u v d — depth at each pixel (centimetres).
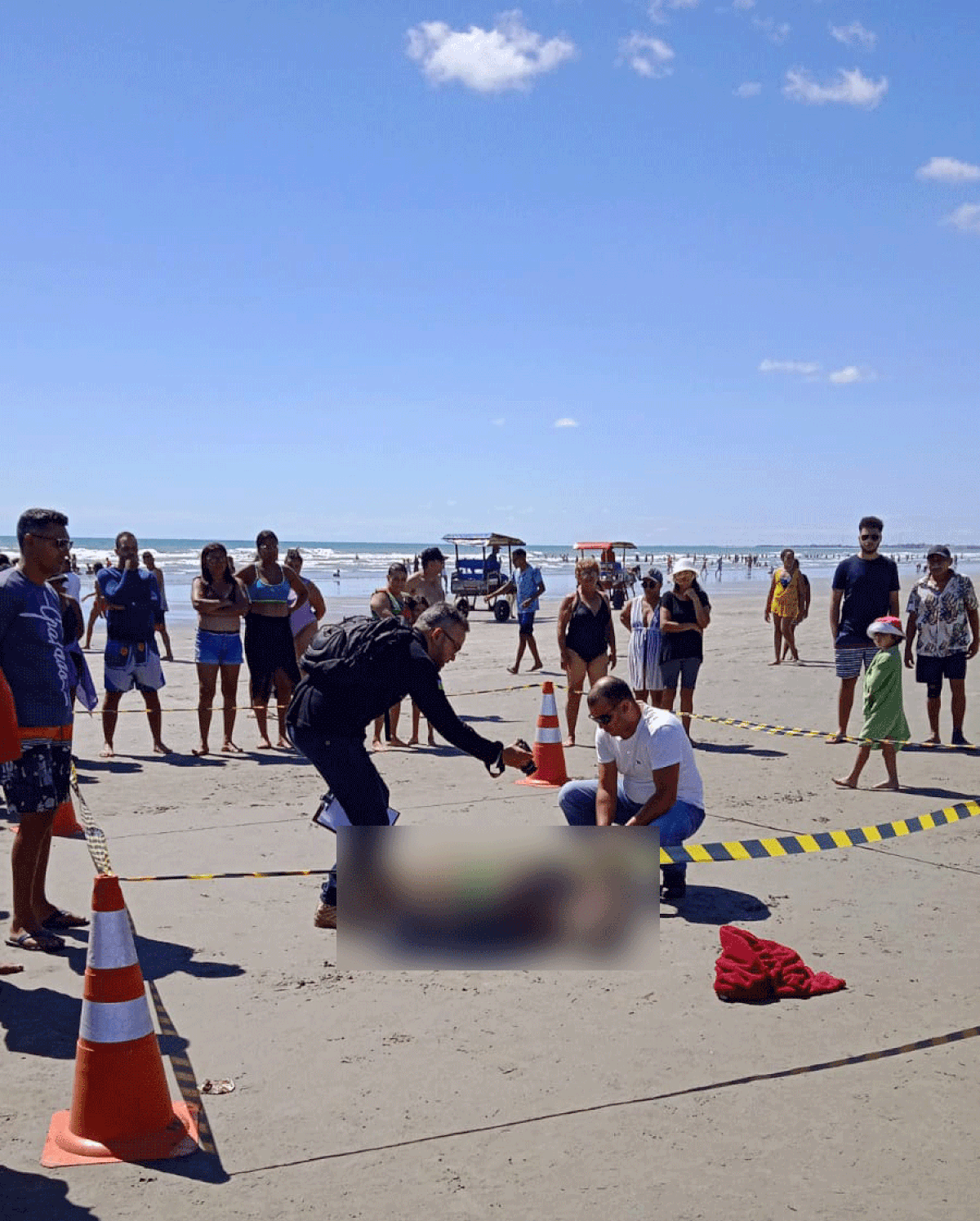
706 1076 422
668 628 1126
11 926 579
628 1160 362
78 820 829
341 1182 350
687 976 526
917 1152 366
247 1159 363
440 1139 376
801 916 610
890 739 920
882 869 702
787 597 1944
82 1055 376
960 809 741
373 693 563
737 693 1584
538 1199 340
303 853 737
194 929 586
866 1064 430
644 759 634
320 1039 455
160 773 1020
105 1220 328
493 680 1769
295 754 1122
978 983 513
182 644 2311
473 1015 481
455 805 866
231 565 1124
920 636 1136
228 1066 431
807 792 914
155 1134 374
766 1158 363
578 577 1153
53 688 551
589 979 525
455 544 3756
